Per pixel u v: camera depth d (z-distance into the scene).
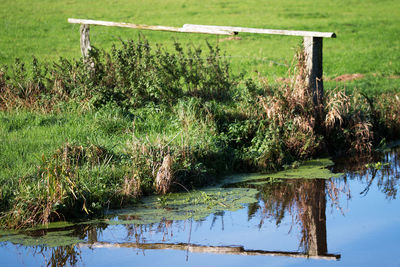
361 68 26.45
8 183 9.50
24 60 25.84
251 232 8.65
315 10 46.62
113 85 15.72
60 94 15.05
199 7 46.50
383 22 42.03
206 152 11.62
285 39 34.84
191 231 8.70
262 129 12.98
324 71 25.92
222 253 7.85
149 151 11.10
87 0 48.38
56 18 39.41
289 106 13.12
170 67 15.68
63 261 7.61
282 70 24.31
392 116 15.25
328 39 36.00
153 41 32.78
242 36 35.59
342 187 10.99
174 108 14.28
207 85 16.22
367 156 13.45
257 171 12.13
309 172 12.02
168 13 43.31
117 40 32.66
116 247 8.11
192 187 10.79
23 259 7.69
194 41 33.44
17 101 14.76
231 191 10.65
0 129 12.87
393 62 27.72
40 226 8.88
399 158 13.30
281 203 10.00
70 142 11.48
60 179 9.37
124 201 9.88
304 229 8.76
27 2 46.03
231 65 25.97
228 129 13.25
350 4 50.34
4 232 8.63
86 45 16.44
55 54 27.81
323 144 13.30
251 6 47.62
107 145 11.66
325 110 13.62
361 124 13.73
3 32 34.12
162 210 9.59
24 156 11.02
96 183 9.88
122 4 47.00
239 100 14.91
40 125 13.43
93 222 9.05
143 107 14.87
